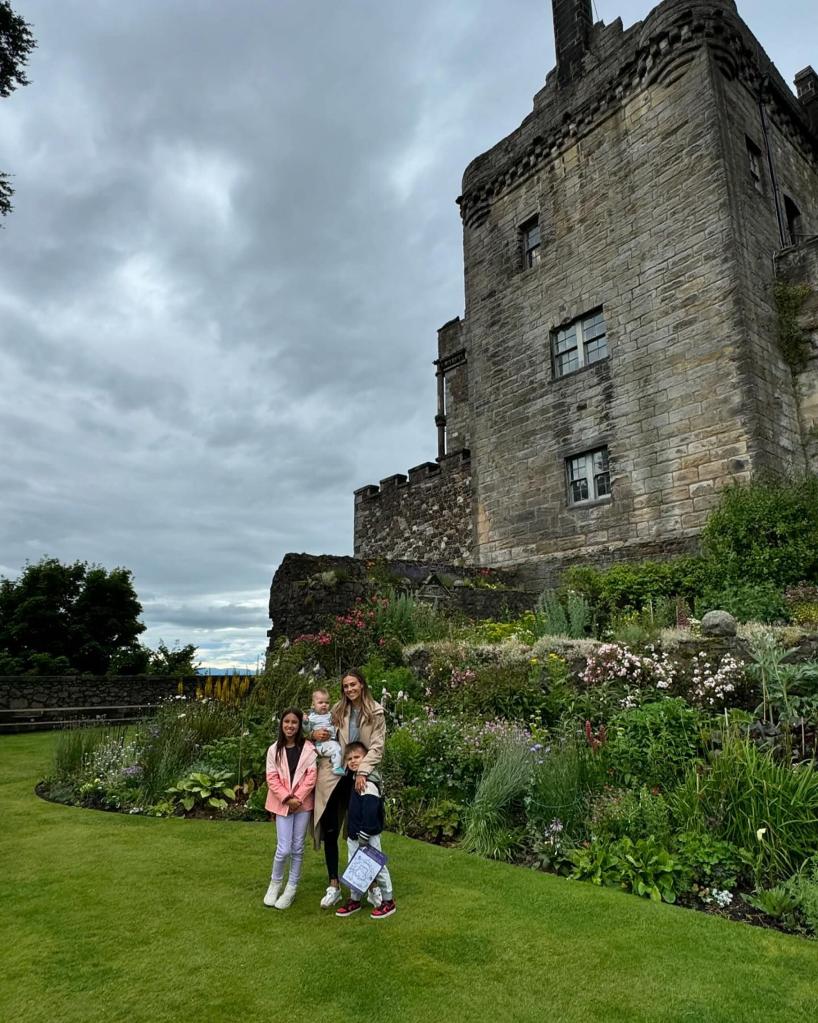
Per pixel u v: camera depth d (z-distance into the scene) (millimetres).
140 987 3061
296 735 4320
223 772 6934
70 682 13828
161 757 7070
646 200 14672
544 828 5211
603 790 5320
